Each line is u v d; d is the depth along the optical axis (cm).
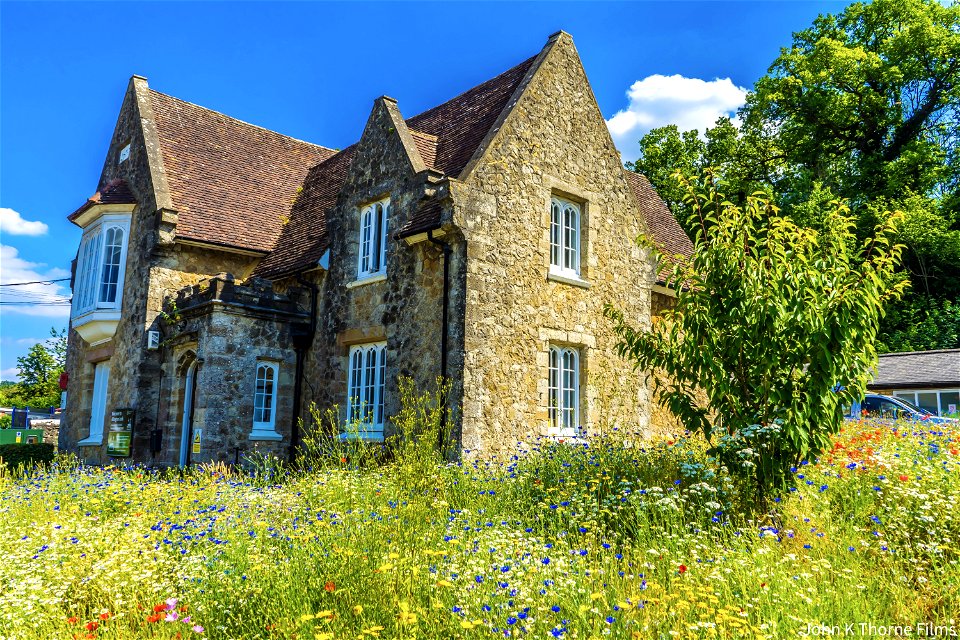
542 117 1484
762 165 3438
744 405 788
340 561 527
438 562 534
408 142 1480
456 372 1248
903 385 2425
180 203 1791
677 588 512
